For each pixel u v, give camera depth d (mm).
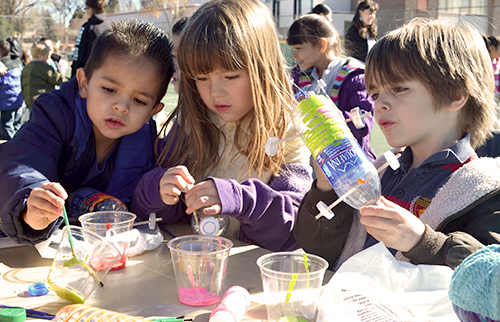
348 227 1321
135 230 1307
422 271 939
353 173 996
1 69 6684
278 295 888
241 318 895
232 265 1205
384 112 1282
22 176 1321
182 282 983
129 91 1550
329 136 1023
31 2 15914
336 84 3191
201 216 1402
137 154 1718
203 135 1749
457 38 1261
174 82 2416
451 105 1253
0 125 6922
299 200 1600
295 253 1002
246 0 1669
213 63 1513
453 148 1267
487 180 1137
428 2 13633
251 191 1433
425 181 1296
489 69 1327
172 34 2525
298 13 15031
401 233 1011
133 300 990
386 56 1271
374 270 923
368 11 4930
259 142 1646
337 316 828
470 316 661
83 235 1028
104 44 1558
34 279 1102
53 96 1614
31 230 1272
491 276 629
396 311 824
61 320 837
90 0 5031
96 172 1681
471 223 1145
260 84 1626
